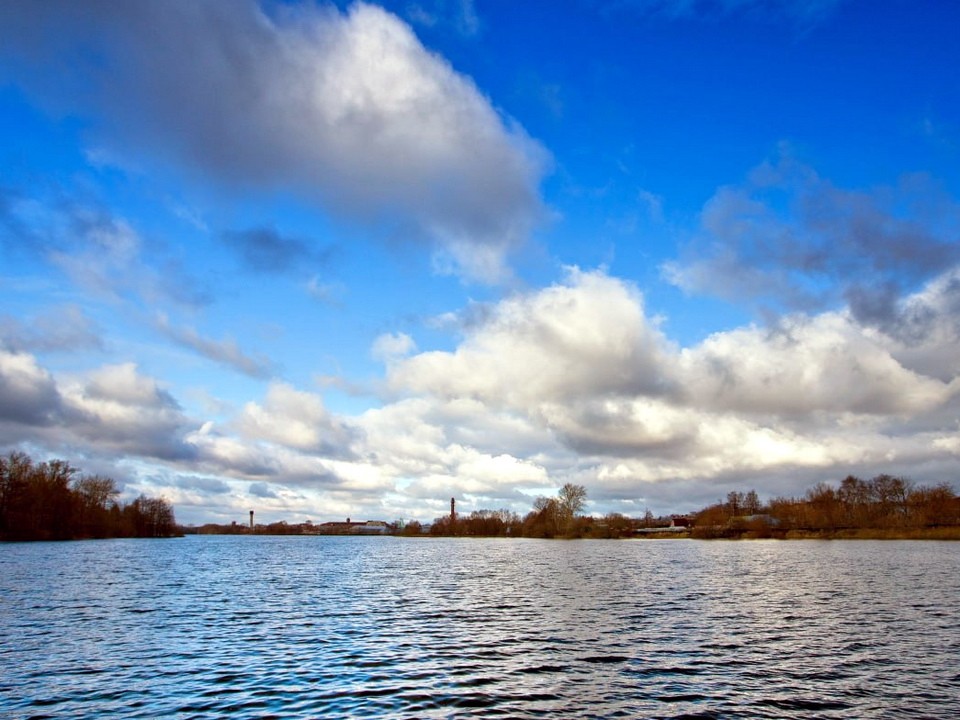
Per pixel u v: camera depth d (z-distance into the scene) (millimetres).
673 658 29469
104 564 92500
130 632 36406
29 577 69812
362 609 46688
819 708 21953
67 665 28078
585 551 143625
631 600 51125
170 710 21656
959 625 38344
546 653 30594
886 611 44219
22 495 169750
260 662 28734
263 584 66688
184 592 57812
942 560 96688
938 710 21734
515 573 80938
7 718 20953
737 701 22766
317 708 21938
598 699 23047
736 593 55594
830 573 75438
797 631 36375
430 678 25922
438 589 61250
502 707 22078
